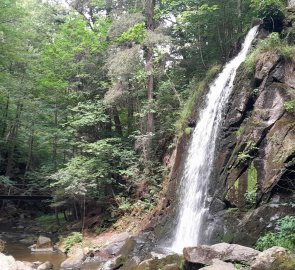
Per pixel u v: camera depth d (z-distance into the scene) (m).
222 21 17.70
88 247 14.23
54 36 25.00
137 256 11.15
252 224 9.54
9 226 22.39
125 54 17.02
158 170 16.78
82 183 16.92
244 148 10.92
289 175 9.61
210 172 12.19
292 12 13.90
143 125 18.58
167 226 13.48
